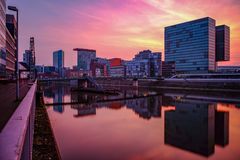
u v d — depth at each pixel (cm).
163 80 16350
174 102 8231
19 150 276
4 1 8169
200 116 5456
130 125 4472
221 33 18812
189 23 18100
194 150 2878
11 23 11712
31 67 11769
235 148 2983
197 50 17438
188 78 14925
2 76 7856
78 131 3894
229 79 11906
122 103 8156
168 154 2703
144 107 7156
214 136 3609
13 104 2141
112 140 3303
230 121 4825
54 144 2031
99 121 4900
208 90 12369
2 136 340
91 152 2719
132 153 2711
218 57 19125
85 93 12850
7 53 9288
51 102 8200
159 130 4025
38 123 2934
